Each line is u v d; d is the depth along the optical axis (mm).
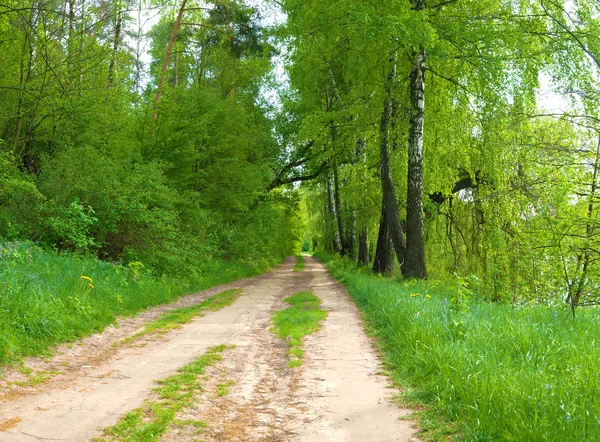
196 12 28391
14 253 9688
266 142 31219
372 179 22812
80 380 5770
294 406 5219
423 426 4473
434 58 17141
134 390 5441
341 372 6562
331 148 23344
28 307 7391
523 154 14250
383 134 18328
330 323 10414
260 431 4484
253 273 27094
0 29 15688
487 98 16078
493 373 5203
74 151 15203
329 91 28000
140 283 12500
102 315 9148
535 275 10867
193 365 6609
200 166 25109
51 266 10492
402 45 15312
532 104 15945
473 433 4051
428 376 5852
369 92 19031
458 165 19141
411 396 5340
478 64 16000
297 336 8906
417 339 7219
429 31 13719
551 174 11352
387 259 23188
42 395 5086
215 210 25750
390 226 18109
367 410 5016
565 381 5086
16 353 6262
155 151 20484
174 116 20703
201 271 19016
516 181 15812
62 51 16562
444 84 17844
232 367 6805
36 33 15578
